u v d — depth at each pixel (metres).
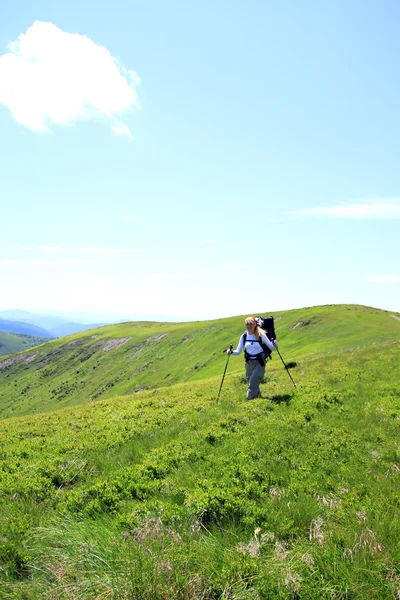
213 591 4.87
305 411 13.76
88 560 5.47
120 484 8.66
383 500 7.04
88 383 196.12
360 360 24.55
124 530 6.56
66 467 10.52
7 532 6.87
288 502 7.40
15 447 13.51
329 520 6.65
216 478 8.87
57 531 6.59
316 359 31.66
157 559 5.18
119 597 4.67
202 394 21.31
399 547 5.25
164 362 173.75
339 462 9.62
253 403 15.38
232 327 178.25
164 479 8.96
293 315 141.88
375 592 4.64
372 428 11.83
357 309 136.00
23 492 8.94
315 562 5.20
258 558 5.45
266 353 16.95
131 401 23.31
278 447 10.55
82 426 16.47
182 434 12.54
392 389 16.16
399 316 127.00
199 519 6.88
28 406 194.25
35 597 5.01
